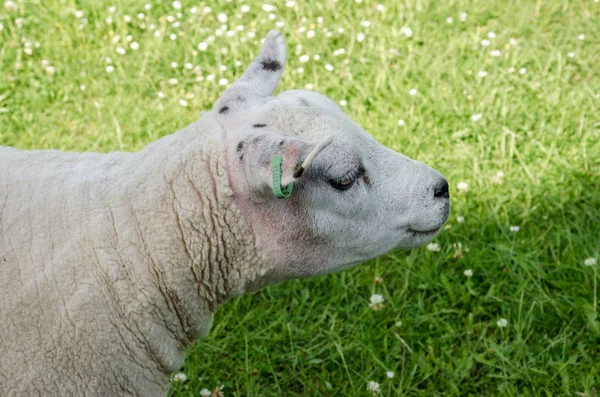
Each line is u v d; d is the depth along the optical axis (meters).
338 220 3.03
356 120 5.66
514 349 4.15
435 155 5.39
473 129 5.56
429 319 4.38
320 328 4.40
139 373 3.00
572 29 6.66
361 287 4.64
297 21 6.70
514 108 5.73
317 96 3.24
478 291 4.56
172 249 2.95
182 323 3.09
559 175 5.19
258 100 3.14
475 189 5.12
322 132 2.94
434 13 6.73
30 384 2.79
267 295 4.62
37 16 6.72
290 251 3.03
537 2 6.88
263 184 2.78
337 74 6.11
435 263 4.64
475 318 4.43
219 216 2.95
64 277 2.85
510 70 6.01
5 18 6.65
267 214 2.96
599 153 5.37
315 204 2.97
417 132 5.56
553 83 6.01
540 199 5.05
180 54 6.33
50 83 6.11
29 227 2.91
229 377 4.22
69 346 2.82
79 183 3.02
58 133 5.70
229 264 3.04
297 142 2.65
